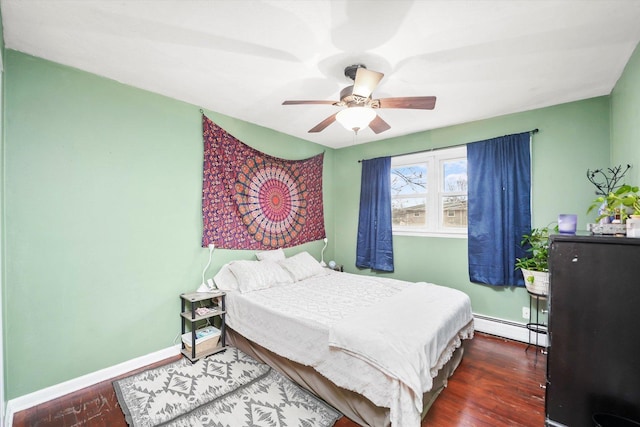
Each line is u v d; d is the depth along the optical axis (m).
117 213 2.28
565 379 1.03
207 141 2.86
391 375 1.47
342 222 4.41
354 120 1.96
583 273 1.01
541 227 2.79
